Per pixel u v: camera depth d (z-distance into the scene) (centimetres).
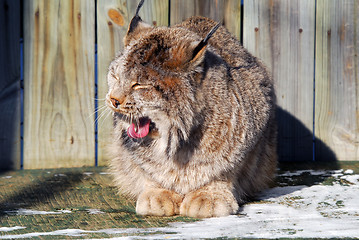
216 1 800
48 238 424
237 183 579
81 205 571
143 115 511
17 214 522
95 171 755
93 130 793
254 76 609
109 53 787
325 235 418
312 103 829
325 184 667
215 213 513
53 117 781
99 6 780
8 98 770
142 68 502
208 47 572
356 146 838
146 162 556
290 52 817
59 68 777
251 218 498
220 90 530
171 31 542
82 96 786
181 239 411
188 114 509
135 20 578
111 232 444
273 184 679
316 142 836
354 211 517
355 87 829
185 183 548
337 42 821
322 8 815
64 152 789
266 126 612
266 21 809
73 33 777
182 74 505
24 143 779
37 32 768
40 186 662
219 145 530
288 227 452
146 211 523
